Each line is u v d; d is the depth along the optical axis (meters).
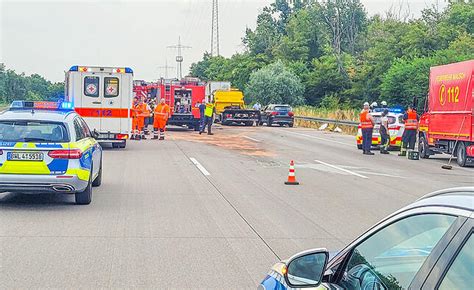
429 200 3.26
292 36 91.94
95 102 25.05
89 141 13.27
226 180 16.89
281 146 29.47
